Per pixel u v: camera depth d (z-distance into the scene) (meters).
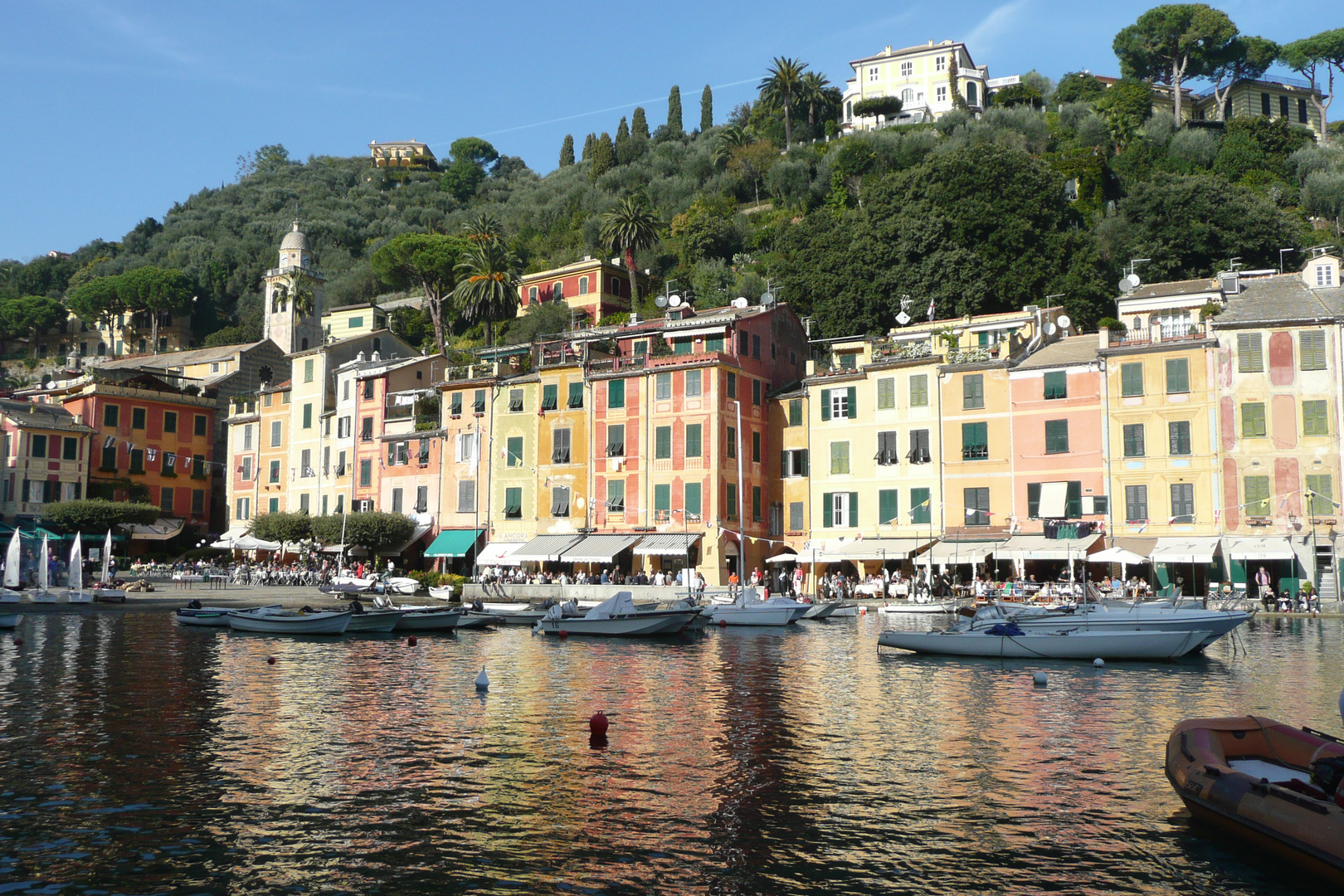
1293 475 57.03
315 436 91.25
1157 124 129.38
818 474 72.12
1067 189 115.94
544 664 38.88
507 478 78.06
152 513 84.56
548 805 19.05
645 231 119.00
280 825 17.81
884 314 100.69
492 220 156.88
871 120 160.12
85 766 21.73
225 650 42.28
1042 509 62.66
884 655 41.72
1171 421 59.88
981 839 17.19
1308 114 155.38
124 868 15.78
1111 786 20.30
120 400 95.12
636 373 73.12
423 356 90.88
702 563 69.31
